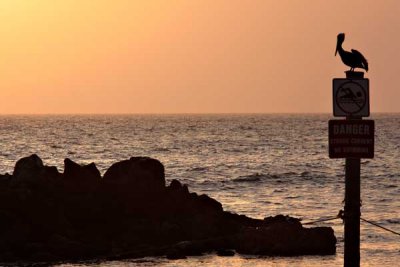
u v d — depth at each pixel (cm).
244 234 8856
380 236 10144
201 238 9181
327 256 8650
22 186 9262
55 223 8750
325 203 14475
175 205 9662
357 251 4662
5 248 8219
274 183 19150
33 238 8481
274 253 8675
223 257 8519
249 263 8244
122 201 9488
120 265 8019
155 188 9762
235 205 14200
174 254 8438
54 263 8025
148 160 10169
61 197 9238
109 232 8994
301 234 8775
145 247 8756
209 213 9625
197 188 17912
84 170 9806
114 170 10175
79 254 8319
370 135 4609
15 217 8500
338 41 4653
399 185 18288
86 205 9194
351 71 4628
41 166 9625
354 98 4603
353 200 4653
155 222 9244
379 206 13925
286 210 13312
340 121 4631
